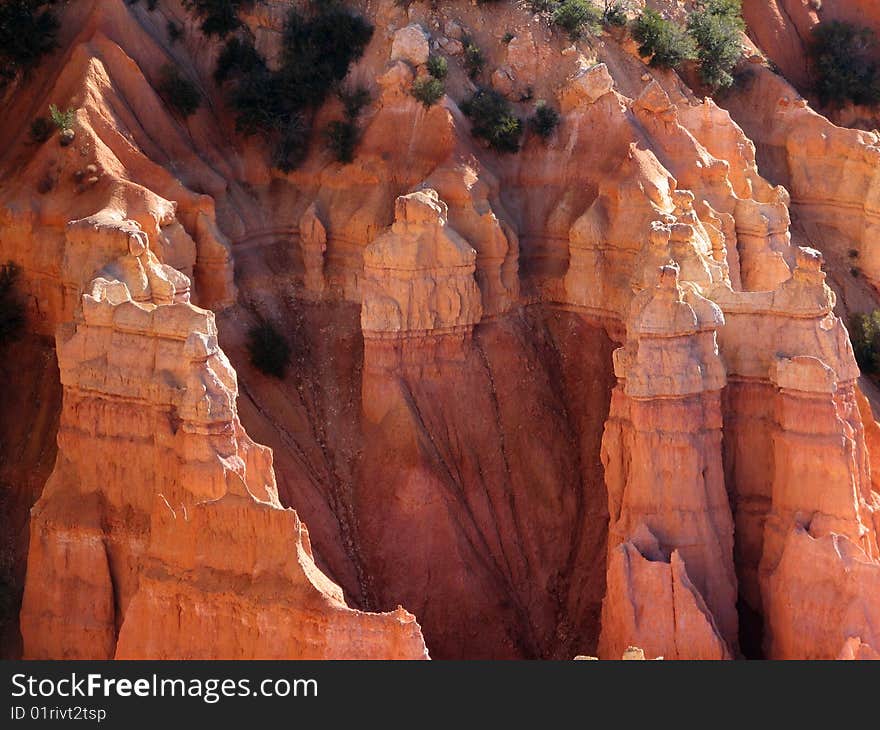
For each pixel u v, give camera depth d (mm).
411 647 54531
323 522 68125
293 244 75875
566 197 75562
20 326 71000
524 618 68938
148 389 61438
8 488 68375
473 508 69938
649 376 62781
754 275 75500
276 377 71625
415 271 70250
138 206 69500
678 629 60406
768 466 64938
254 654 55812
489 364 72312
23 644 63906
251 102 76875
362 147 76000
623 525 63625
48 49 76438
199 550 56906
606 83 76438
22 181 71938
